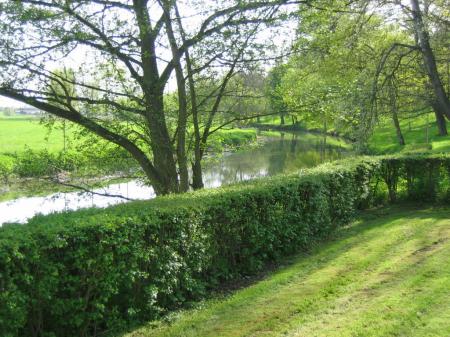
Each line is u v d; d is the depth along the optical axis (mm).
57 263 4383
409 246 7883
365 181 11742
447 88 16562
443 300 5320
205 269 6297
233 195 6848
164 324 5289
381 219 10742
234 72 9906
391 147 32188
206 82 10344
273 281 6551
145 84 9391
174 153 10109
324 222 9297
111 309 5141
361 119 13672
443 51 16250
